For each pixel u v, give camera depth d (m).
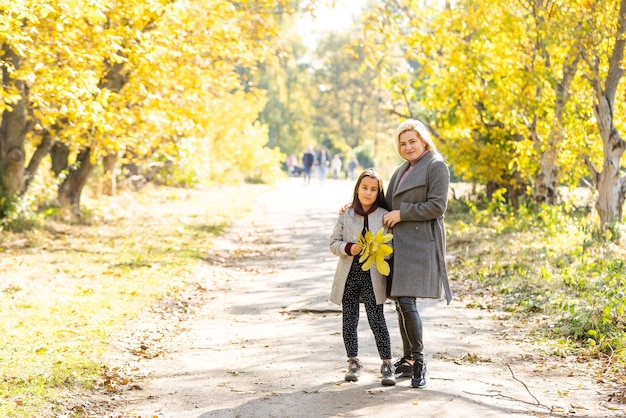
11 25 10.56
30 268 12.42
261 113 55.34
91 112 13.50
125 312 9.15
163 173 32.66
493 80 16.84
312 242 17.53
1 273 11.79
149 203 26.14
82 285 10.98
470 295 10.48
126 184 28.19
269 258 15.25
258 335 8.36
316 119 80.12
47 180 22.64
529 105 16.05
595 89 13.71
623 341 7.08
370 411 5.46
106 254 14.38
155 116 17.72
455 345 7.63
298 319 9.29
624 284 9.02
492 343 7.71
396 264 6.04
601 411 5.46
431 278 6.01
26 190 17.97
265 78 52.00
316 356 7.20
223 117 36.53
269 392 6.06
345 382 6.23
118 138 17.67
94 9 11.03
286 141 56.59
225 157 38.41
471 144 19.14
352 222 6.21
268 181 42.47
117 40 13.22
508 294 10.16
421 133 6.20
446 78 17.16
